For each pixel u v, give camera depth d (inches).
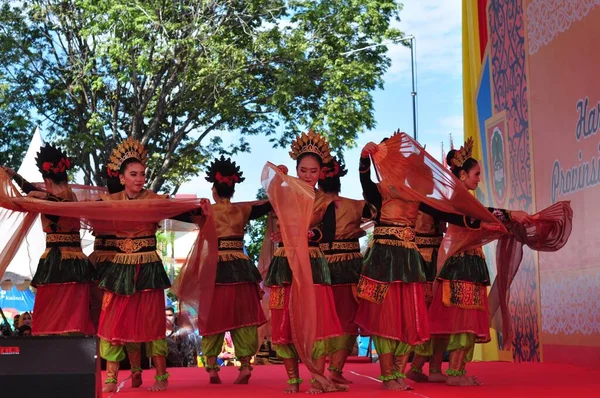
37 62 686.5
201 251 260.8
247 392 221.9
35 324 259.1
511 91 364.8
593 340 297.1
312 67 653.3
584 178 303.7
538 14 338.3
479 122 404.2
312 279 210.8
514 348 363.9
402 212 222.1
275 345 219.8
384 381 219.3
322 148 232.1
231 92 662.5
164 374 235.0
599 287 293.0
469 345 230.2
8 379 155.5
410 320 217.6
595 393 202.4
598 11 293.9
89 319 266.1
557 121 323.6
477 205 228.8
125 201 234.1
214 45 627.2
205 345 263.7
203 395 215.6
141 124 671.1
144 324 233.3
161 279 236.1
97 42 625.3
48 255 261.1
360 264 250.7
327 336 215.8
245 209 277.9
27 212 259.9
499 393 204.4
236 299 267.0
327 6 655.1
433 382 250.2
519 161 357.4
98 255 283.4
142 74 661.3
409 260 218.4
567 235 255.4
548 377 254.2
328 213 223.1
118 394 223.0
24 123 658.2
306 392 212.7
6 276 376.2
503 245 270.8
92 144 641.6
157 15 625.9
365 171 223.8
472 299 231.1
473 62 410.6
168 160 679.7
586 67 301.7
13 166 690.8
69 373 156.3
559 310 323.3
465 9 419.8
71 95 676.1
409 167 222.8
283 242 213.6
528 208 348.5
